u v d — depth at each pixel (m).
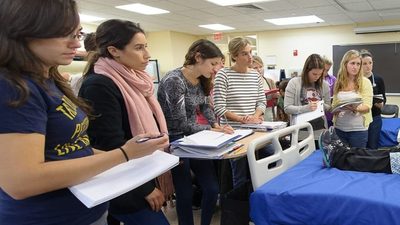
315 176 1.49
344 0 5.14
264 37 8.64
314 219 1.29
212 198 1.77
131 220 1.26
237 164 2.08
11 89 0.64
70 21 0.71
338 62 7.80
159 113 1.48
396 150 1.56
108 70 1.27
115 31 1.27
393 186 1.30
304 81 2.64
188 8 5.59
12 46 0.67
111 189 0.77
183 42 8.79
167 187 1.66
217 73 2.11
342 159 1.60
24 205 0.72
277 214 1.35
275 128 1.91
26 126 0.65
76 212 0.79
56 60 0.73
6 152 0.63
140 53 1.31
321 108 2.46
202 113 1.99
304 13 6.19
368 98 2.61
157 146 0.86
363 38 7.47
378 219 1.16
